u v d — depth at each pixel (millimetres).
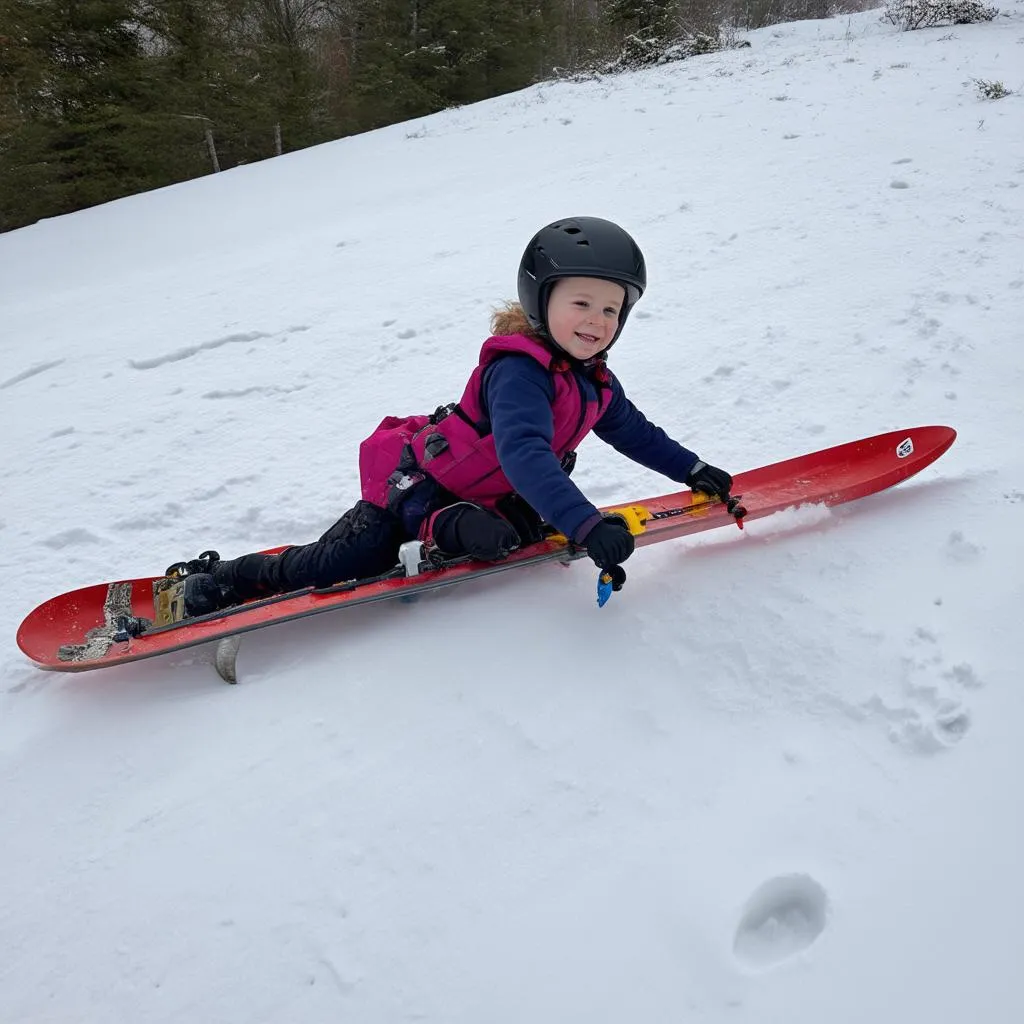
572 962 1523
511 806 1852
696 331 4766
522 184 10016
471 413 2469
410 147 15289
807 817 1660
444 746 2033
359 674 2322
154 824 2020
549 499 2182
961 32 15609
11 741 2398
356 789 1978
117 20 23016
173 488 4160
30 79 22156
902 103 9508
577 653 2209
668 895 1581
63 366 6629
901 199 6137
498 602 2453
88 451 4812
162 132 23516
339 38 31438
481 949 1593
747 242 6055
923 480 2742
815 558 2375
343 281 7473
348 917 1714
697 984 1439
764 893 1539
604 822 1772
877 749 1772
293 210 12289
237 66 25906
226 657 2430
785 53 16547
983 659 1904
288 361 5715
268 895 1794
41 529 3904
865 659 1983
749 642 2111
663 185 8305
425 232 8688
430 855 1791
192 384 5672
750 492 2857
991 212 5441
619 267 2176
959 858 1513
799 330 4445
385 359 5438
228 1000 1633
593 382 2480
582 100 15664
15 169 22297
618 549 2119
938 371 3670
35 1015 1688
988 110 8297
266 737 2195
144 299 8594
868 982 1371
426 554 2480
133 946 1764
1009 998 1297
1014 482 2582
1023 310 3990
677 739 1923
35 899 1909
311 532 3656
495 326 2525
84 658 2551
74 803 2139
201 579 2695
